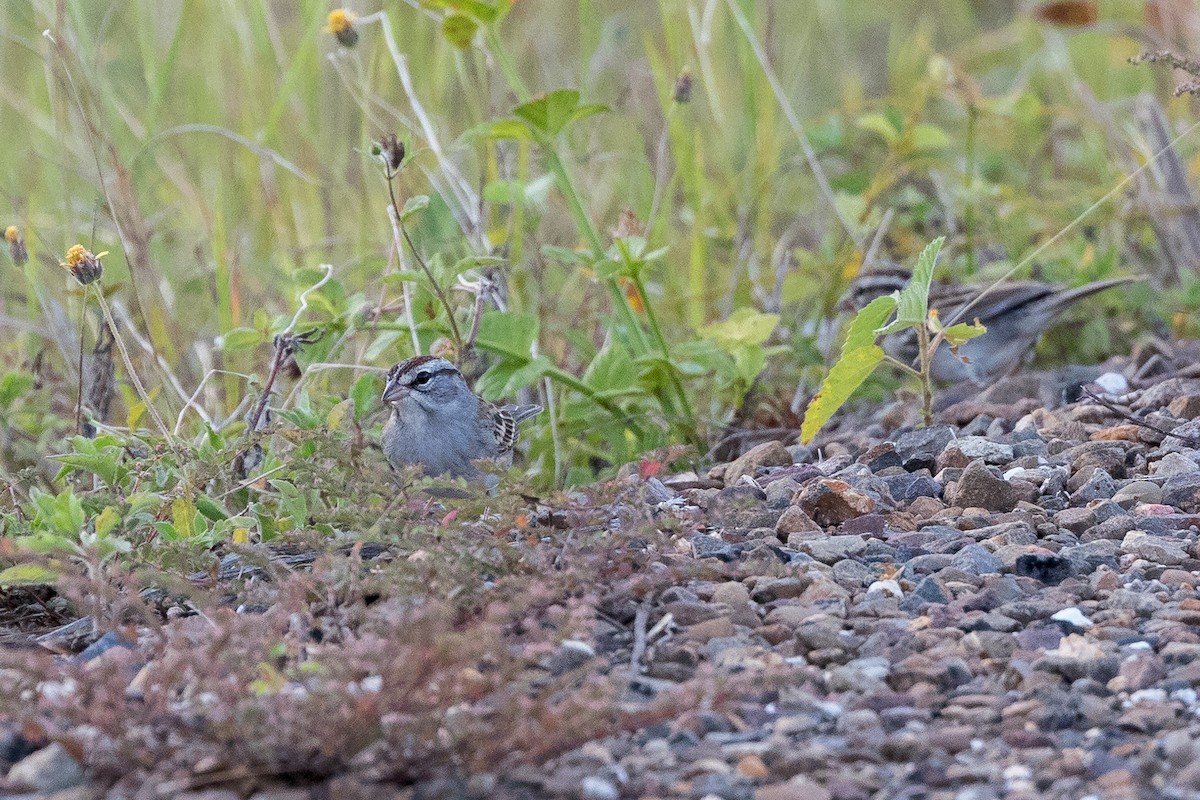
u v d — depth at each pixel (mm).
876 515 8508
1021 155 18406
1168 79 17672
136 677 6562
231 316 12945
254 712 5457
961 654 6727
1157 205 14328
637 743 5984
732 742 6000
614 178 16234
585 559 7090
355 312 10914
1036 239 15672
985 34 21531
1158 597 7266
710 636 6914
